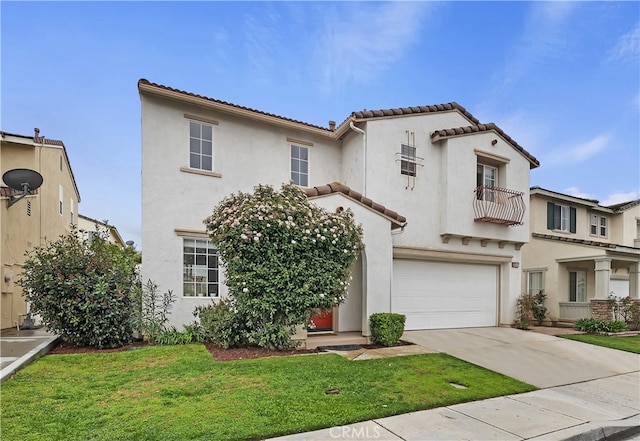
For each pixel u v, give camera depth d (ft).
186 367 21.50
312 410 15.75
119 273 28.94
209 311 29.19
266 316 25.90
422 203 40.55
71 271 27.81
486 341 34.60
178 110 33.68
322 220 27.12
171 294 31.40
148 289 30.40
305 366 22.25
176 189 33.06
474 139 43.32
